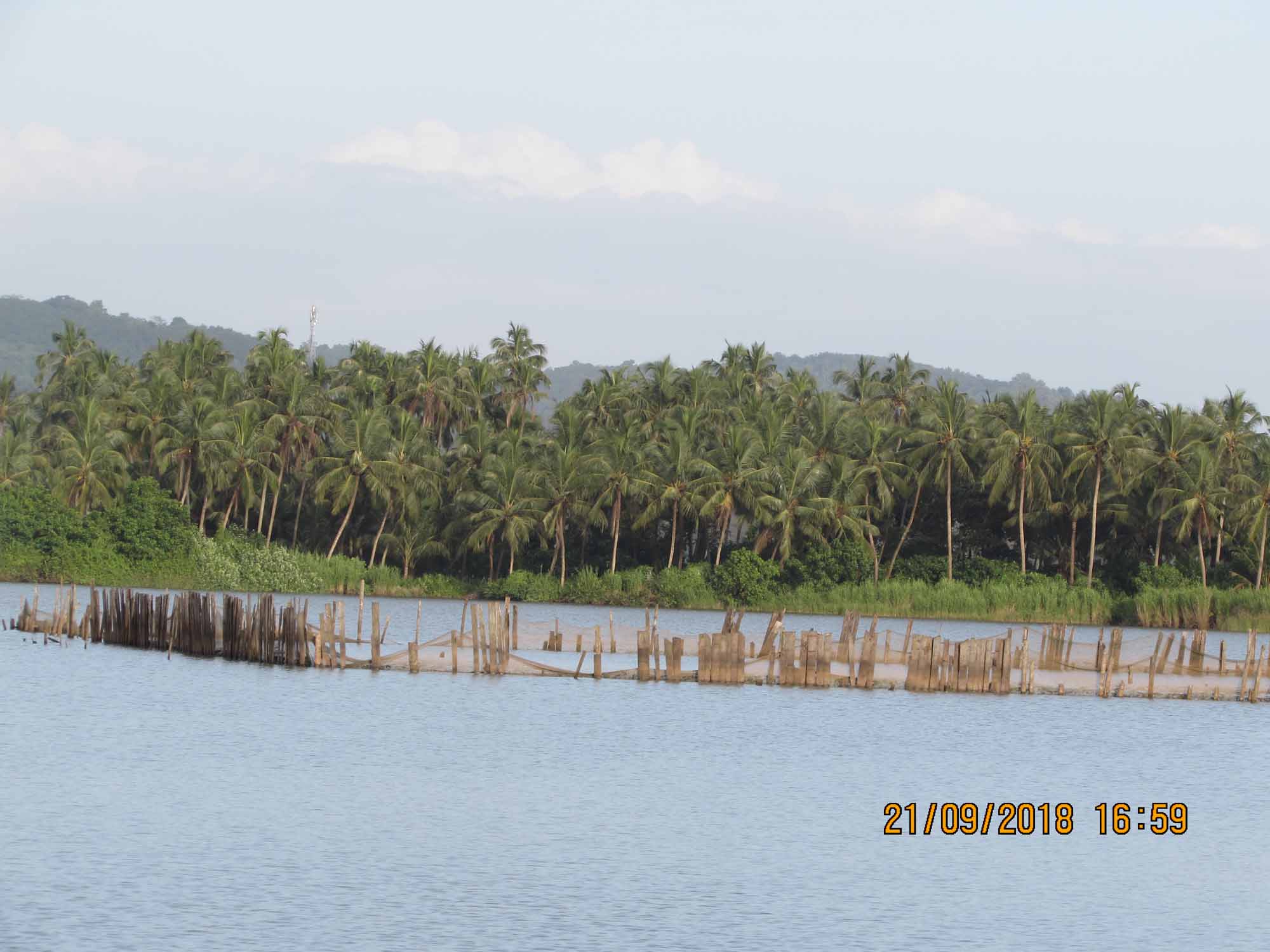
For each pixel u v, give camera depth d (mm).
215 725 52031
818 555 130500
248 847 35094
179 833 36156
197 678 63469
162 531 128750
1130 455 129500
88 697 57750
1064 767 49781
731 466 132500
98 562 125750
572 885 32875
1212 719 61438
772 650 72062
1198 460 127500
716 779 45656
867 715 59250
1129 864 36781
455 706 58344
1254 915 32469
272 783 42562
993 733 56156
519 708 58188
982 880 34812
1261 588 125688
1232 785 47438
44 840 34969
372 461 135250
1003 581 130000
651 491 134125
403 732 52031
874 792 44562
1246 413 133750
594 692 62969
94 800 39375
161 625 73000
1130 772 49219
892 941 29844
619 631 81812
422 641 83125
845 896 33000
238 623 69312
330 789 42031
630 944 28953
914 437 135125
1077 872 35906
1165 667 72000
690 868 34750
